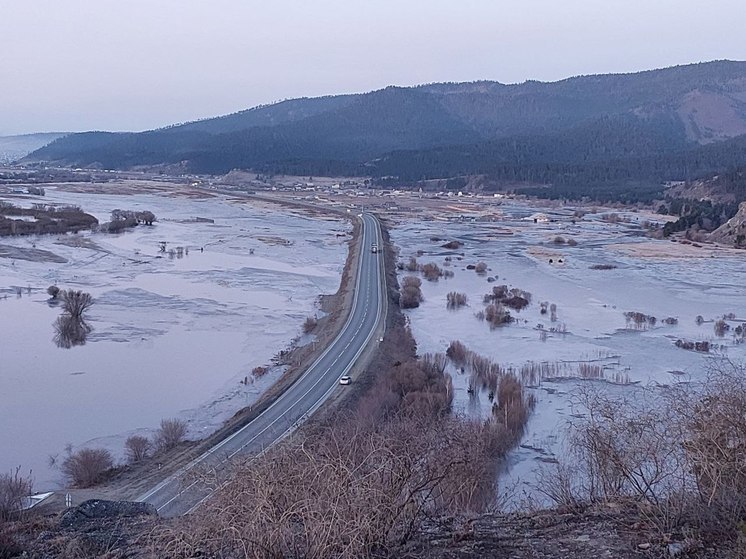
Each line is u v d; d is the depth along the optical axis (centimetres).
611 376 2233
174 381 2288
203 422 1923
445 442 740
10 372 2359
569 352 2598
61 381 2275
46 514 920
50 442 1780
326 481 475
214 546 476
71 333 2866
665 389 959
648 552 478
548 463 1316
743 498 518
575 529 534
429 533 534
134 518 641
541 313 3353
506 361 2466
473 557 487
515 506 776
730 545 474
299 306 3481
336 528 452
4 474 1490
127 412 2003
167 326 3012
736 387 669
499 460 1289
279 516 464
